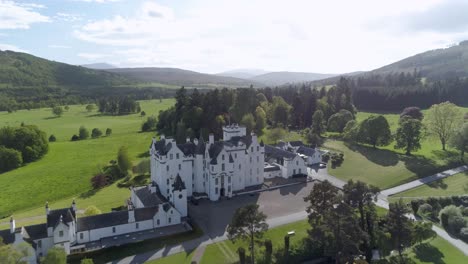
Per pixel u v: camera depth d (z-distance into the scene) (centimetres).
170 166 10725
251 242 7469
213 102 19625
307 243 8069
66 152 18900
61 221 7569
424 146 17875
